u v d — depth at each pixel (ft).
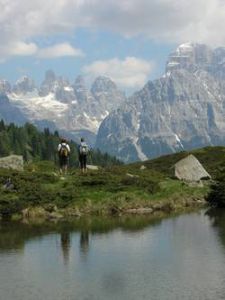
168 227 180.55
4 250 145.59
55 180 231.09
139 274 119.75
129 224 187.62
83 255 138.82
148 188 236.22
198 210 227.40
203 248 144.46
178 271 121.49
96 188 227.40
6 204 200.44
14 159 264.31
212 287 109.29
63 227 181.47
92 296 105.19
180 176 285.43
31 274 120.98
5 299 103.96
